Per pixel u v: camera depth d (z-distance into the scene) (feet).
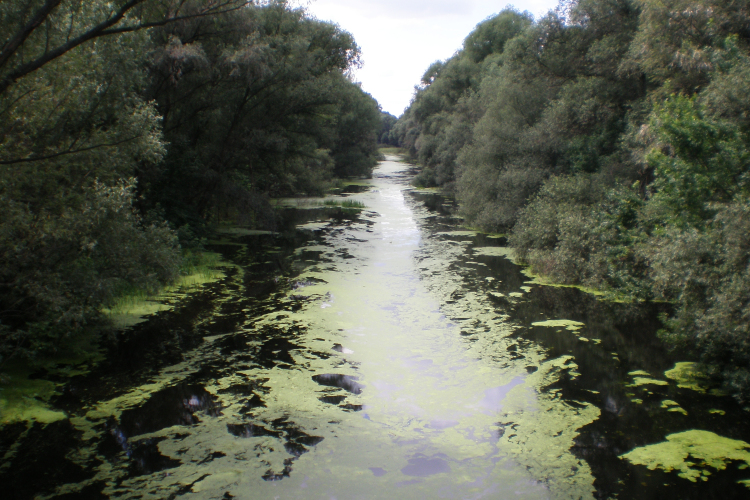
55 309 22.40
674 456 17.63
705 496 15.43
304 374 24.36
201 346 27.55
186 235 50.62
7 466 16.69
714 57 30.73
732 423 19.89
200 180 57.06
